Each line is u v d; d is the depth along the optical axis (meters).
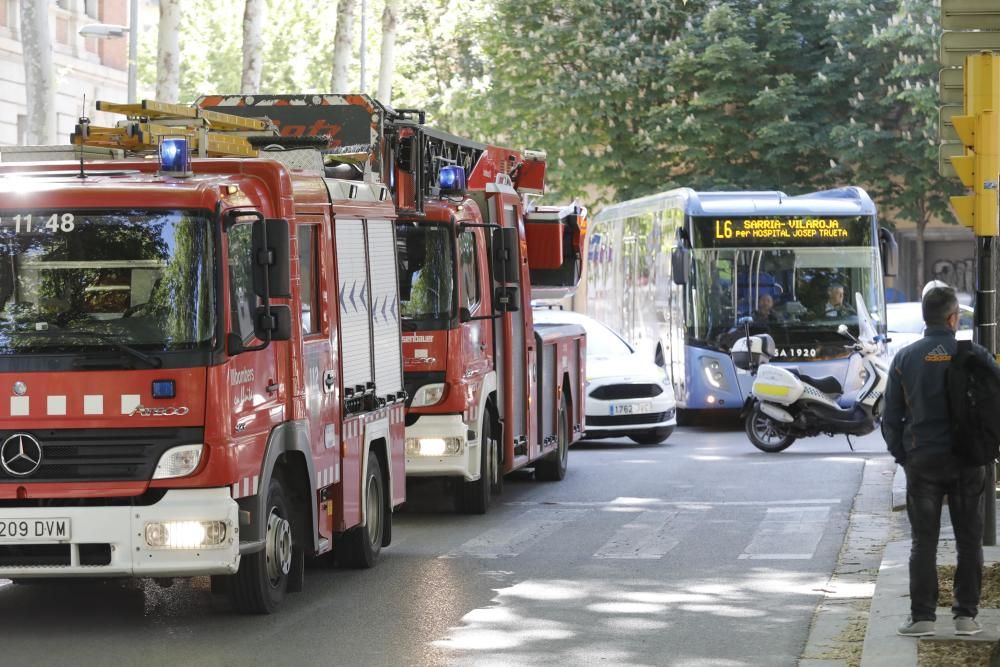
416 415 26.81
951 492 15.98
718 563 22.16
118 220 17.16
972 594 15.91
